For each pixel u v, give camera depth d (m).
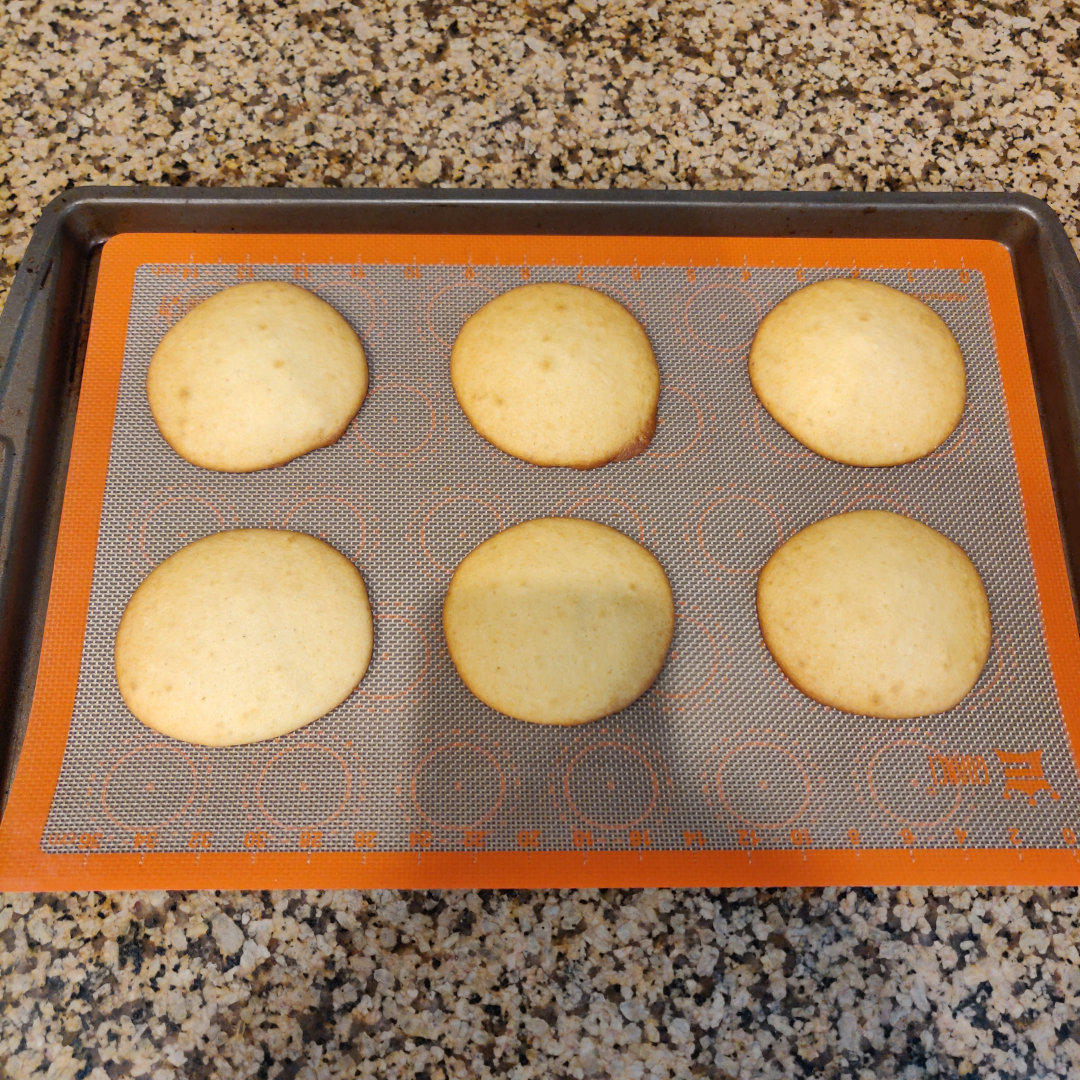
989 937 0.39
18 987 0.38
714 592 0.43
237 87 0.50
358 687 0.42
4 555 0.41
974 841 0.39
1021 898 0.39
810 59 0.51
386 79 0.50
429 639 0.42
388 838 0.39
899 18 0.52
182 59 0.50
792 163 0.48
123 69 0.50
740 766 0.41
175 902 0.39
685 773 0.40
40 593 0.42
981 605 0.42
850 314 0.45
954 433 0.45
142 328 0.46
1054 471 0.44
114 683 0.41
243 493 0.44
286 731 0.41
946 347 0.45
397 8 0.51
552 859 0.39
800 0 0.52
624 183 0.48
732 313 0.47
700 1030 0.37
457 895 0.39
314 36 0.51
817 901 0.39
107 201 0.45
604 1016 0.37
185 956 0.38
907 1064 0.37
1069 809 0.40
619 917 0.39
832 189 0.48
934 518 0.44
